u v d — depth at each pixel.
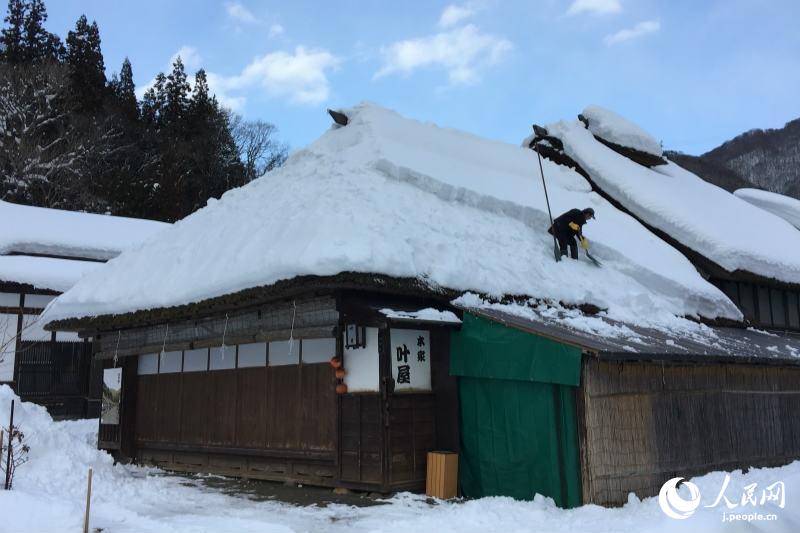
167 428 10.84
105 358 11.78
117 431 11.52
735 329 11.90
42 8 38.56
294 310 8.11
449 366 8.04
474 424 7.79
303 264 7.20
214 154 40.59
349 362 8.05
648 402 7.49
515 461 7.33
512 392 7.45
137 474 10.07
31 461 8.21
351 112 12.84
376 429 7.66
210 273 8.83
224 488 8.62
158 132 40.12
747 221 15.52
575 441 6.83
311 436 8.46
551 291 9.20
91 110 36.81
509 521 6.17
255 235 8.88
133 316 10.02
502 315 7.75
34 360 18.66
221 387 9.95
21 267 19.42
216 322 9.40
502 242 9.95
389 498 7.40
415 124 13.38
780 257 13.65
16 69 32.22
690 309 11.28
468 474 7.80
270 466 9.06
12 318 18.67
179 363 10.85
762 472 8.35
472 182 11.44
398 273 7.43
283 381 8.98
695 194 15.88
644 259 11.59
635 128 16.52
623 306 9.96
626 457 7.05
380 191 9.36
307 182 10.43
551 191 13.46
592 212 10.82
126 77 42.53
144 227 26.33
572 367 6.74
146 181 34.28
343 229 7.67
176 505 7.50
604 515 6.24
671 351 7.33
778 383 9.88
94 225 24.73
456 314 8.09
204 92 42.19
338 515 6.71
